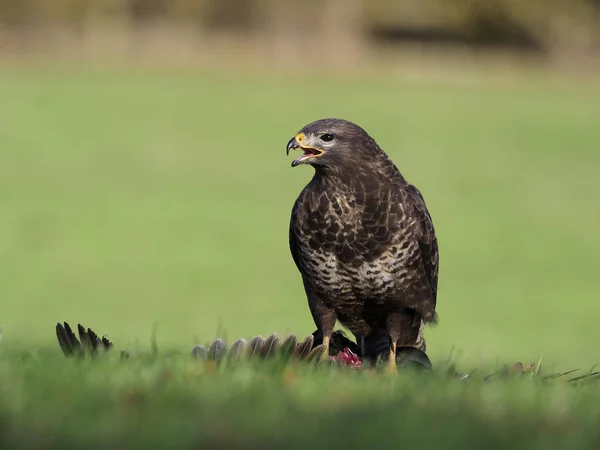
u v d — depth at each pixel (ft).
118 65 152.66
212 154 112.98
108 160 108.37
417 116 132.46
